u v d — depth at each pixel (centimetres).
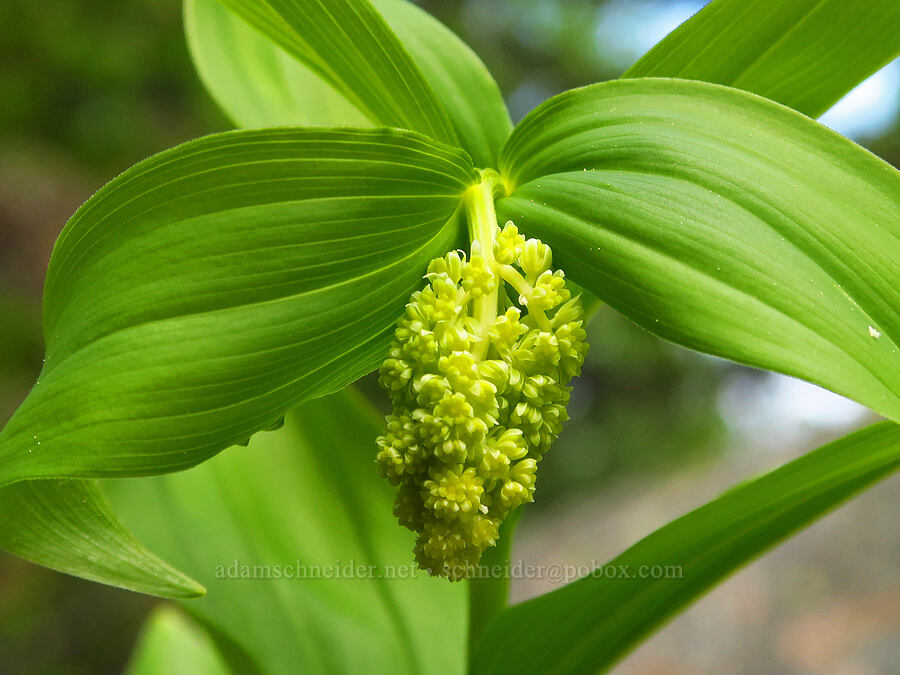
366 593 25
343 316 16
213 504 25
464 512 15
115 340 15
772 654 57
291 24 19
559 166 16
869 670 53
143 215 15
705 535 18
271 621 24
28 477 15
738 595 63
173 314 15
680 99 16
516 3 157
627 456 150
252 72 25
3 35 110
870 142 120
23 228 106
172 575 17
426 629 25
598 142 16
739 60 19
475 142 21
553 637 19
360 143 15
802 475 17
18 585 93
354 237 16
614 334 151
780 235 15
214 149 15
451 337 16
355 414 26
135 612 95
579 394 156
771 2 18
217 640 24
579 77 161
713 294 15
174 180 15
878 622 56
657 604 19
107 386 15
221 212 15
